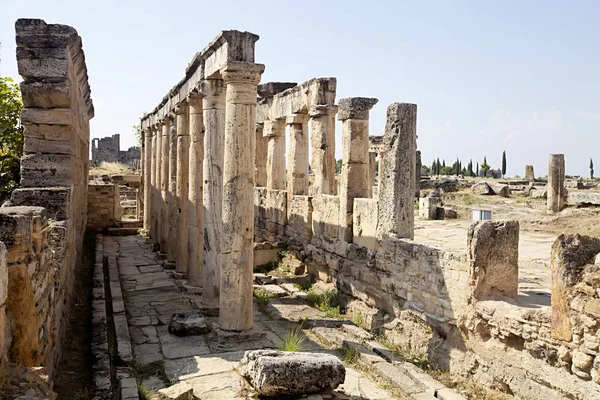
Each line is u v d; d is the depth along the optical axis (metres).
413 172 12.00
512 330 8.08
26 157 12.49
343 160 14.41
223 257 10.77
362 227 13.48
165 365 9.40
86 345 10.20
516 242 9.23
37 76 12.23
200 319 11.27
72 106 13.30
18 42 12.09
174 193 18.47
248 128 10.55
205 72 12.22
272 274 17.41
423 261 10.56
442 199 40.97
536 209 32.62
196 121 14.49
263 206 21.36
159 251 21.11
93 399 7.54
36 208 7.12
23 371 5.29
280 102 20.22
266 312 13.26
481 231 8.95
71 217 12.59
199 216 14.80
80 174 18.08
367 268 12.90
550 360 7.46
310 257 16.56
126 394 7.68
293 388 7.46
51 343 7.73
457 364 9.29
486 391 8.55
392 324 11.34
